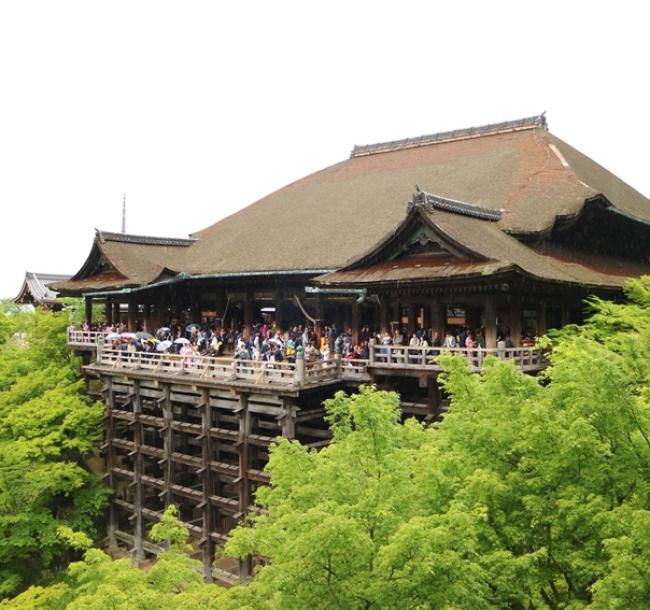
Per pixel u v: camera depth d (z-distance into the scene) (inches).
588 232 1354.6
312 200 1847.9
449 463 506.6
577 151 1830.7
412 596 402.9
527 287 978.7
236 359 1138.7
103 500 1346.0
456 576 410.3
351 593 406.0
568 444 447.5
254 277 1464.1
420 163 1859.0
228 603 501.7
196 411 1396.4
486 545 479.2
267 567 456.1
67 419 1348.4
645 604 387.2
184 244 1932.8
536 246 1214.3
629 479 454.6
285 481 563.8
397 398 607.2
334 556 409.4
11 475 1138.0
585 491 457.7
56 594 847.7
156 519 1311.5
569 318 1181.7
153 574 564.4
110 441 1432.1
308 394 1136.2
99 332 1605.6
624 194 1624.0
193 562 621.0
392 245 1074.1
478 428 513.7
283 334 1370.6
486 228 1160.2
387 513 434.3
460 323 1192.8
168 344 1322.6
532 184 1414.9
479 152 1764.3
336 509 429.7
